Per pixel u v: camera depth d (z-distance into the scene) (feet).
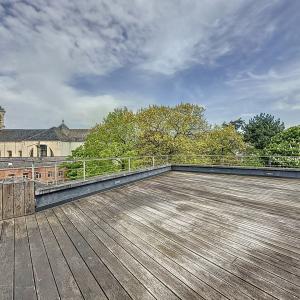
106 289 8.30
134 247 11.53
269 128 89.30
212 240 12.23
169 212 17.13
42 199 18.03
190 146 70.54
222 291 8.11
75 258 10.50
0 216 15.57
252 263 9.93
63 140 185.37
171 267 9.68
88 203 19.99
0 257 10.61
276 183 28.91
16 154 183.32
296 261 10.07
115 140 81.66
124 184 28.58
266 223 14.64
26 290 8.30
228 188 25.86
